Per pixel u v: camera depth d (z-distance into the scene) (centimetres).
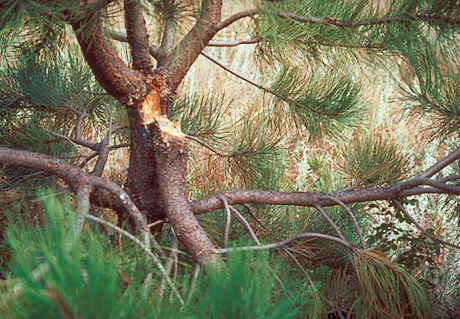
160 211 230
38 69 288
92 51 208
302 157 448
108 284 114
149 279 160
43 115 301
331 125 282
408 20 207
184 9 173
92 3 173
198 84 541
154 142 217
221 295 120
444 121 258
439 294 301
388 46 210
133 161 231
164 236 264
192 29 217
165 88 226
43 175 262
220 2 219
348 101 272
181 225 209
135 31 219
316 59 237
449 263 321
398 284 205
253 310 117
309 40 230
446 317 281
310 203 234
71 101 279
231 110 491
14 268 118
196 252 204
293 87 276
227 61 572
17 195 218
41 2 169
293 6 213
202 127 311
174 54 224
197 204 229
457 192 221
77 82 303
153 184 228
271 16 187
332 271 268
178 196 214
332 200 233
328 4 220
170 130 218
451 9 199
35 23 169
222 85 548
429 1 200
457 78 234
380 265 208
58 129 298
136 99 221
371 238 291
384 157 265
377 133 490
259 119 302
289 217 296
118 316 109
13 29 160
